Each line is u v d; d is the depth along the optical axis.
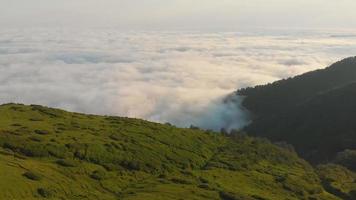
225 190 141.62
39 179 110.19
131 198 119.38
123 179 135.38
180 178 145.62
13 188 100.31
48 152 135.38
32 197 100.94
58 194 108.19
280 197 149.00
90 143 150.62
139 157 154.50
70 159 135.62
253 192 147.38
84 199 111.25
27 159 126.69
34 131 152.50
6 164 113.25
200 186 141.12
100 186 125.06
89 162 138.75
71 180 120.44
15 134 144.25
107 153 147.88
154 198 121.50
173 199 123.19
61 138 150.12
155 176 145.88
